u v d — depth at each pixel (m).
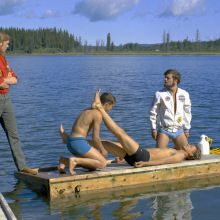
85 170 6.22
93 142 6.14
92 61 112.12
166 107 6.98
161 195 5.47
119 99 18.98
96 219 4.54
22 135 10.39
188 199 5.29
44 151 8.64
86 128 5.90
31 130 11.11
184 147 6.59
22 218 4.59
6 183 6.16
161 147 7.00
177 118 7.01
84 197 5.41
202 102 17.58
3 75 5.68
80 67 67.81
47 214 4.72
